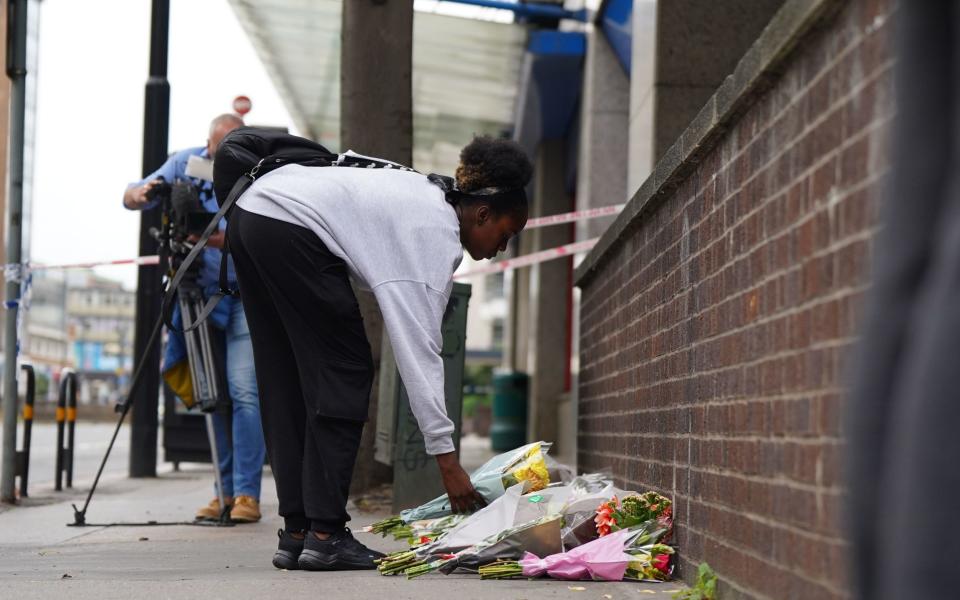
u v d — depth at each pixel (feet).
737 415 9.07
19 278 22.21
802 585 7.25
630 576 10.97
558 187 50.60
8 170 22.11
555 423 48.85
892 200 2.84
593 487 13.19
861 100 6.42
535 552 11.32
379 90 23.81
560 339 49.44
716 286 9.95
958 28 2.74
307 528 12.09
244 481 18.28
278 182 11.48
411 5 23.99
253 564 12.75
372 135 23.76
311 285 11.12
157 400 32.04
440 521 13.32
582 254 34.94
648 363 13.32
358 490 23.09
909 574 2.47
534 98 43.91
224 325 18.10
